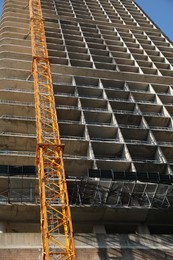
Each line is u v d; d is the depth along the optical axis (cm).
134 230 3662
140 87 5681
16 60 5425
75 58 6153
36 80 4356
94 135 4516
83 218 3438
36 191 3538
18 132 4328
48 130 3966
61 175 3148
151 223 3612
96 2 9312
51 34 6731
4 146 4084
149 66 6469
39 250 2897
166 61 6706
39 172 3138
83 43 6669
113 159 4191
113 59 6303
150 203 3447
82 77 5416
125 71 6125
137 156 4422
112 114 4712
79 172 3934
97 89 5219
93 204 3381
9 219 3359
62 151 3312
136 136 4597
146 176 3372
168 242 3161
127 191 3431
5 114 4497
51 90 4284
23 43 6131
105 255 2989
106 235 3119
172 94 5553
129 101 5141
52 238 2764
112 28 7831
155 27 8400
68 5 8562
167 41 7725
